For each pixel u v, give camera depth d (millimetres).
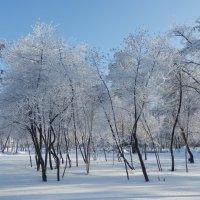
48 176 29188
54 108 26969
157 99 26891
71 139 55281
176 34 30547
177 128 44719
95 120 37906
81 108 30781
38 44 27344
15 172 33469
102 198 16328
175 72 31078
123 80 26312
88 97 30500
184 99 35344
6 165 43281
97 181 24406
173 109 37688
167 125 46062
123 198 16141
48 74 26828
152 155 67688
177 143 79812
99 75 28203
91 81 28688
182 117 38781
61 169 36250
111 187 20750
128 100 26359
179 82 32594
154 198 15875
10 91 27469
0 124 31344
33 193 19016
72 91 27609
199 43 29328
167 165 40062
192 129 44562
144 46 26531
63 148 57062
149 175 27781
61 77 27125
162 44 27125
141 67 26359
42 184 23594
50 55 27156
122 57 26750
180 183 22000
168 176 26688
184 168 35125
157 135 56250
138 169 34875
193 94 34375
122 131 42344
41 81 26828
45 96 26359
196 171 31375
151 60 26297
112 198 16234
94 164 43781
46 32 27609
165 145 91500
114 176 27734
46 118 26672
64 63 27422
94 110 33406
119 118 40125
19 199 16766
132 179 25203
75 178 26906
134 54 26453
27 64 27359
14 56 28453
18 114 27625
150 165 40594
